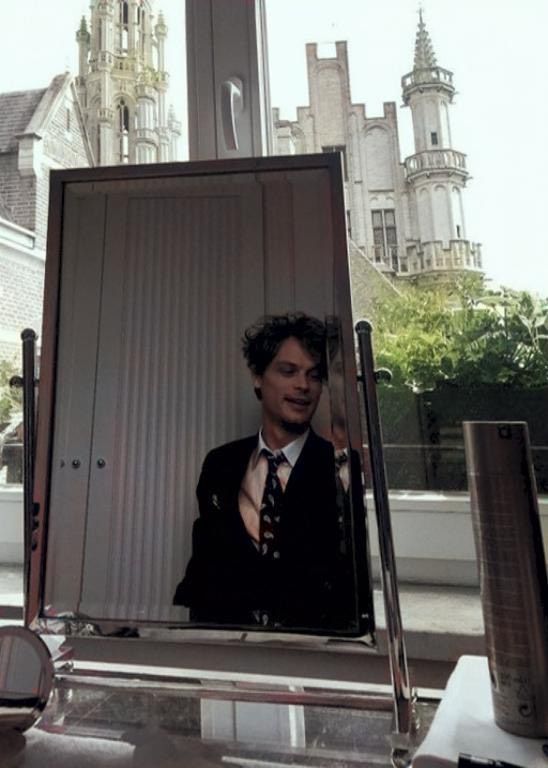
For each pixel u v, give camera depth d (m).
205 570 0.60
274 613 0.58
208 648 0.70
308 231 0.63
